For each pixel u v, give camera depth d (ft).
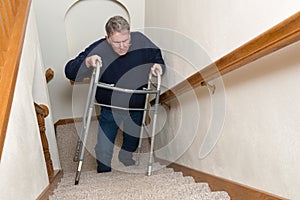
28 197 4.78
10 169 4.01
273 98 4.27
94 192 6.06
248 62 4.50
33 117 5.83
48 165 7.39
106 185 7.02
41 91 8.07
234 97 5.37
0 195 3.55
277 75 4.16
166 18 9.38
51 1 11.10
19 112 4.78
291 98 3.90
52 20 11.23
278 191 4.30
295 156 3.90
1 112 3.85
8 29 5.01
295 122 3.85
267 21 4.33
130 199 5.43
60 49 11.55
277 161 4.27
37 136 5.95
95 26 12.13
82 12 11.82
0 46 4.66
